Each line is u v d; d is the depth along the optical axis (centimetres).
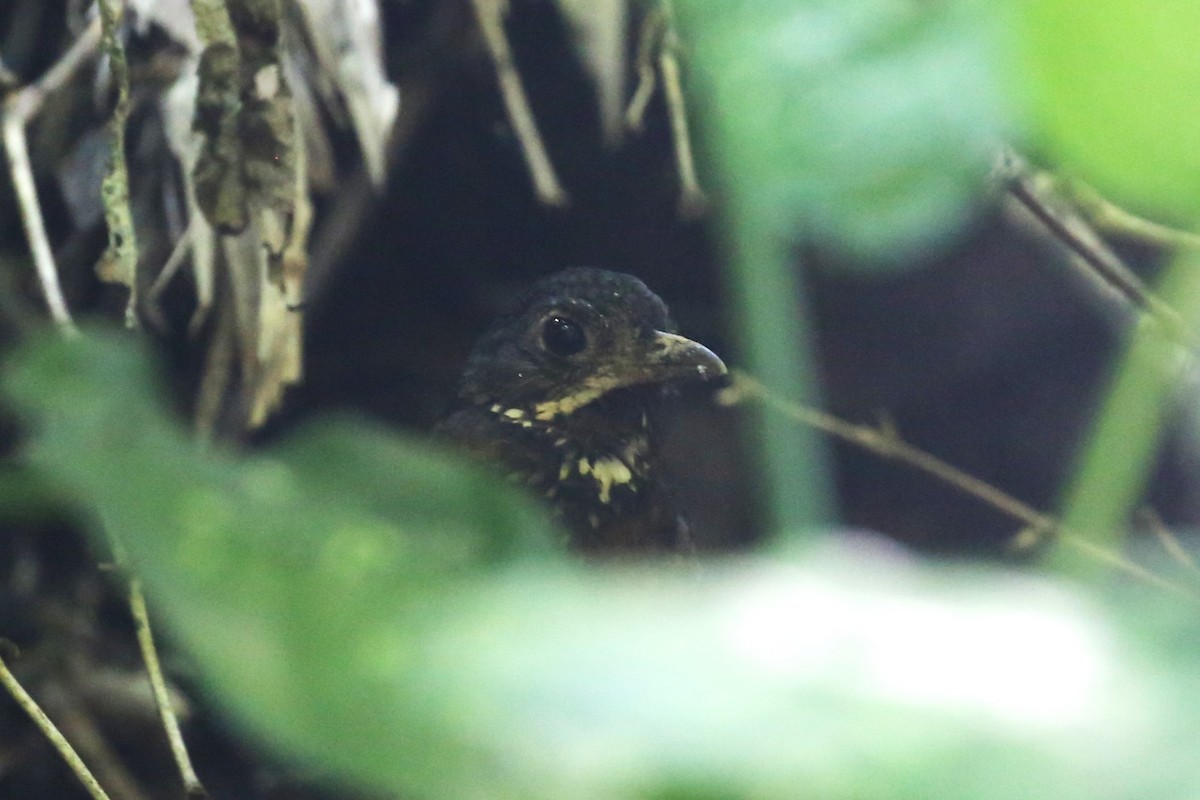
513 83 306
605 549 305
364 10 304
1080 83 89
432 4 312
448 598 72
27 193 304
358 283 317
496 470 304
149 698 309
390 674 71
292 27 305
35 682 309
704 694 67
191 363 310
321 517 80
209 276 304
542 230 316
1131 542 308
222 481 81
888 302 318
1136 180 91
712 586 72
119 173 298
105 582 308
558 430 305
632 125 306
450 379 318
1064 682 67
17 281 308
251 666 76
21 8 309
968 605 69
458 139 314
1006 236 316
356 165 311
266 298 302
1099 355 319
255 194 299
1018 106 96
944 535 321
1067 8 89
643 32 307
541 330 305
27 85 307
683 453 318
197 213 304
